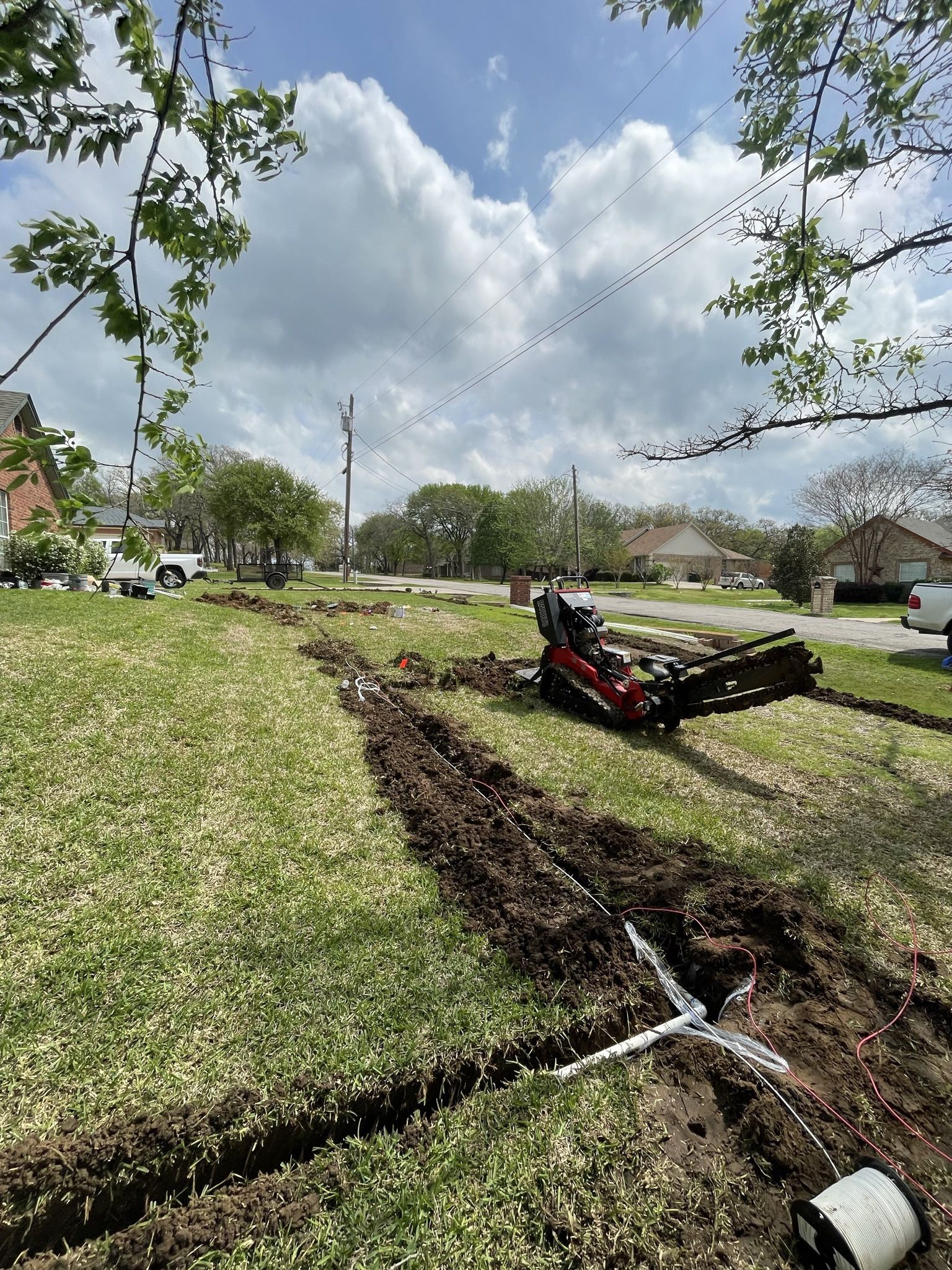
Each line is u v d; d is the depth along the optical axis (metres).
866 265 2.66
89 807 3.01
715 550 54.94
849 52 2.02
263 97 1.30
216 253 1.40
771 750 4.79
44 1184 1.29
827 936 2.35
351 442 27.52
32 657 5.28
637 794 3.73
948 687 7.32
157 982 1.89
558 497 42.03
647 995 1.99
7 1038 1.63
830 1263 1.18
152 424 1.36
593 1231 1.27
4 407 12.48
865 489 29.34
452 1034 1.74
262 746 4.09
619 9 2.07
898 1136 1.53
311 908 2.34
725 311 3.14
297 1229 1.25
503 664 7.59
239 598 13.59
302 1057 1.63
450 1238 1.24
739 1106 1.60
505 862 2.75
